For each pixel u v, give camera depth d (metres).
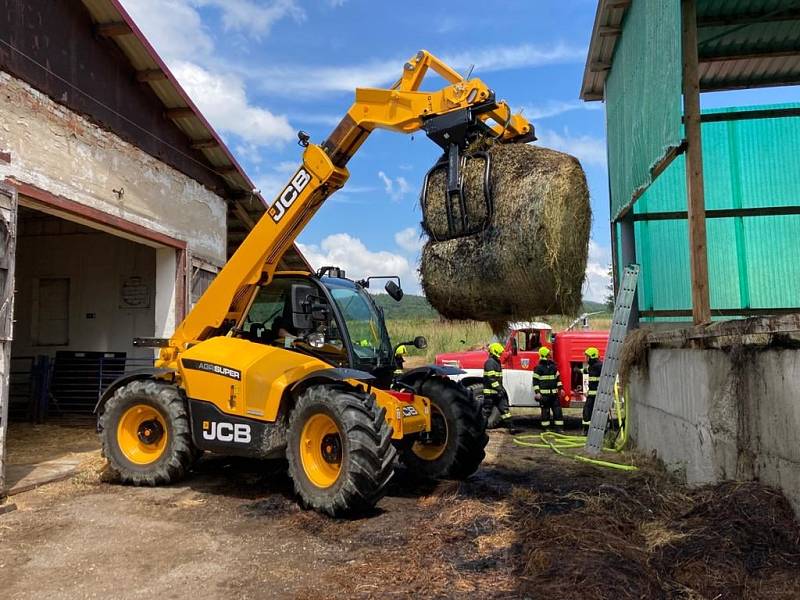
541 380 9.87
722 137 7.68
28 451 7.55
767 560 3.25
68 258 10.59
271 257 6.05
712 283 7.55
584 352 10.56
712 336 4.56
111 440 6.07
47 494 5.63
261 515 4.96
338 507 4.74
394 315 26.86
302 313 5.44
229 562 3.91
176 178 8.81
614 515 4.34
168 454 5.88
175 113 8.52
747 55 7.35
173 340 6.37
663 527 3.92
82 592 3.46
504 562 3.74
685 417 5.46
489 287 4.60
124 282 10.39
